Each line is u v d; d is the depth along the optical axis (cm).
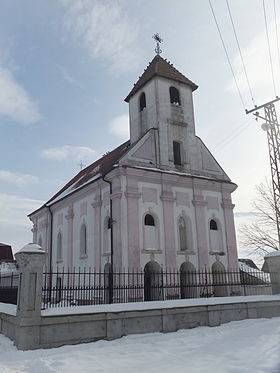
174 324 1237
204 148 2511
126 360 885
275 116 2339
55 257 2822
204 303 1338
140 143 2198
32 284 1041
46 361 873
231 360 830
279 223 2436
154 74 2391
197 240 2192
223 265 2266
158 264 1997
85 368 815
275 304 1530
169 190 2164
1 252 4759
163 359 886
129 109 2645
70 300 1347
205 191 2350
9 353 959
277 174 2358
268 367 741
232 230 2383
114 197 2014
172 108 2398
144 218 2038
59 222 2864
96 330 1092
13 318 1088
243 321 1388
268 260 1678
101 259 2134
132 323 1159
